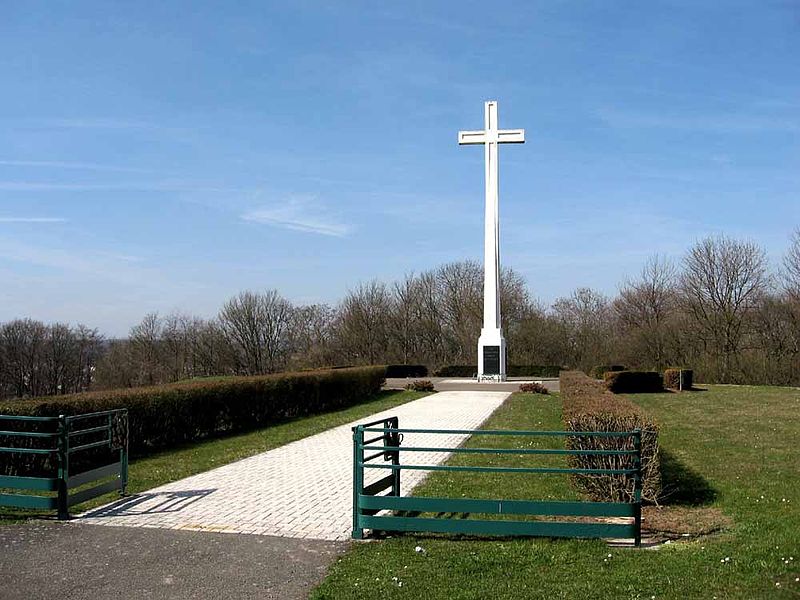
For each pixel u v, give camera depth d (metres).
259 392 19.14
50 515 8.36
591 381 21.86
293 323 65.19
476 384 36.62
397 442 8.69
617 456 8.73
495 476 10.79
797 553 6.53
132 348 60.16
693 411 22.44
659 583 5.77
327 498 9.34
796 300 41.88
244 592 5.68
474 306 60.25
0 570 6.25
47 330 54.41
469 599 5.44
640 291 57.84
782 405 24.42
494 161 36.41
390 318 64.00
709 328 46.12
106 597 5.58
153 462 12.67
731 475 10.89
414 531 7.46
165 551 6.81
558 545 6.88
